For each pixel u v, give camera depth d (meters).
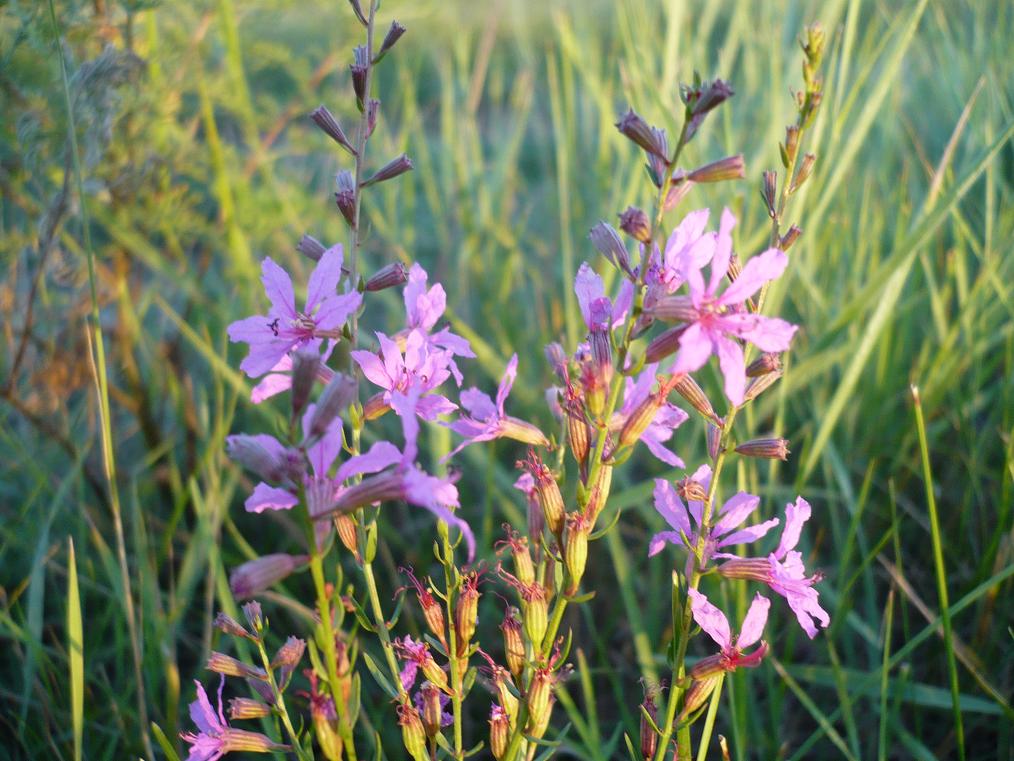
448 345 0.15
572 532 0.13
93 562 0.26
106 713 0.22
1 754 0.22
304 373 0.11
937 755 0.22
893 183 0.37
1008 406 0.27
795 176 0.14
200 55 0.29
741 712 0.20
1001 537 0.23
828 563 0.28
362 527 0.14
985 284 0.29
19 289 0.30
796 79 0.31
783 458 0.14
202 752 0.14
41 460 0.29
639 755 0.15
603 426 0.13
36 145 0.24
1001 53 0.35
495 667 0.14
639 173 0.30
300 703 0.23
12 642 0.25
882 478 0.29
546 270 0.39
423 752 0.14
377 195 0.40
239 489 0.29
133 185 0.27
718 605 0.23
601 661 0.24
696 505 0.14
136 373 0.29
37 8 0.23
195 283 0.30
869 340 0.23
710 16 0.35
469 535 0.11
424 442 0.28
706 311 0.13
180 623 0.25
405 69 0.41
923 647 0.25
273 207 0.31
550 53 0.36
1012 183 0.34
